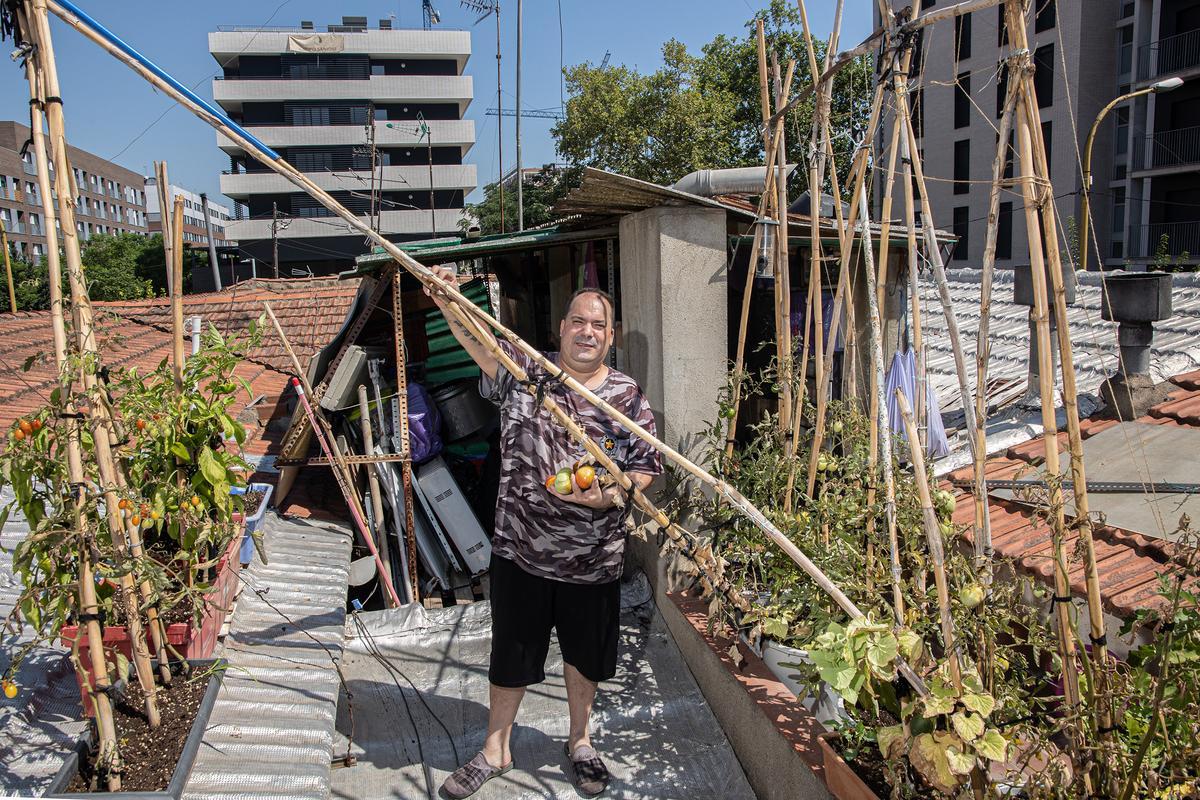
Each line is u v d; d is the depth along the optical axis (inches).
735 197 198.1
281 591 150.7
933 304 360.2
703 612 136.6
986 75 770.8
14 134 1619.1
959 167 830.5
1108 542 141.8
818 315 121.6
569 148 888.9
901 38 80.9
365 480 187.9
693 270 148.5
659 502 150.2
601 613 110.3
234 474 106.0
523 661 109.8
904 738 77.3
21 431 84.5
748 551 124.4
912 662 80.2
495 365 110.9
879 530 114.3
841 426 134.8
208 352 109.5
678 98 844.0
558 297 255.3
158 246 1425.9
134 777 83.0
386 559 175.9
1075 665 75.7
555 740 122.2
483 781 111.6
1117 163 805.2
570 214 164.6
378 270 177.6
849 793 83.7
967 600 82.6
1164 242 700.0
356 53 1689.2
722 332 151.4
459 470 208.5
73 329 82.7
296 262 1625.2
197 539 101.6
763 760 105.0
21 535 137.1
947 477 184.9
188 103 78.2
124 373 99.4
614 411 86.9
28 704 99.4
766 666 116.2
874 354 86.4
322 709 112.8
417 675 141.1
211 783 93.3
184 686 98.1
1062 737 99.6
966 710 73.5
